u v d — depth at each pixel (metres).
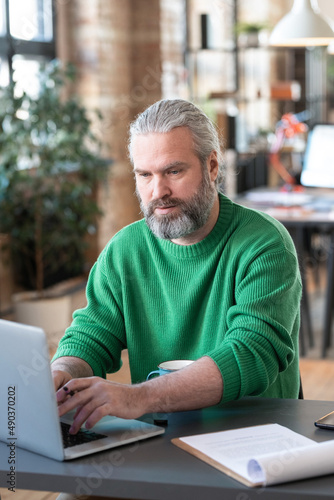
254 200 5.43
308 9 4.98
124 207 7.41
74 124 5.25
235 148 7.03
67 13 6.88
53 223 5.56
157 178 1.87
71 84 6.91
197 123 1.89
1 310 5.12
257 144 7.79
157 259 2.08
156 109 1.88
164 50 7.68
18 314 5.32
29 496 2.86
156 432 1.62
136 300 2.12
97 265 2.22
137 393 1.64
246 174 7.57
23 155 5.19
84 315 2.17
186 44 8.33
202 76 8.51
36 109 5.04
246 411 1.76
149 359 2.11
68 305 5.48
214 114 6.90
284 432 1.60
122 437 1.59
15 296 5.85
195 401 1.70
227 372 1.74
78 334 2.11
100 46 6.92
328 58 10.57
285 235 2.03
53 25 6.69
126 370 3.61
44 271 6.12
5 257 5.17
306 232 6.27
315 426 1.65
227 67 8.91
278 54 9.77
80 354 2.06
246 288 1.92
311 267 6.53
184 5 8.32
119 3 7.27
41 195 5.19
